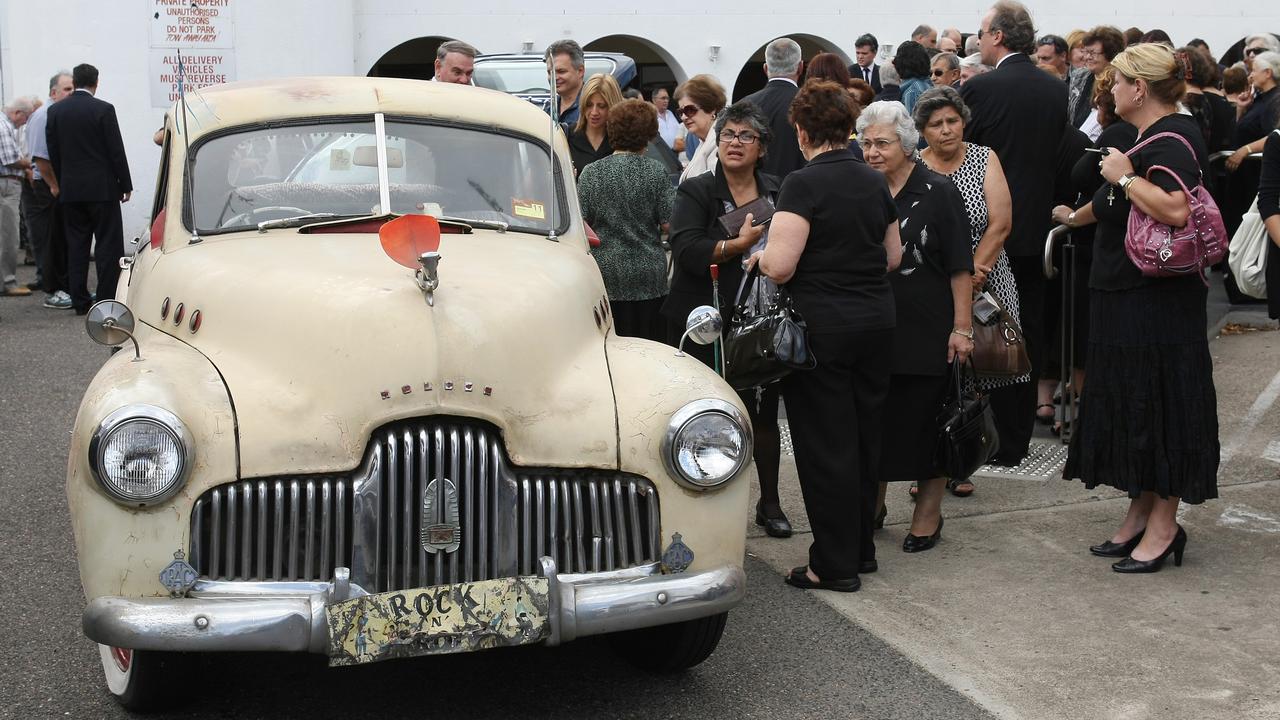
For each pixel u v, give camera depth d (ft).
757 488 21.85
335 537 12.05
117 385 12.10
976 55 28.96
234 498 11.84
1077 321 24.32
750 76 75.82
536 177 17.08
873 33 64.18
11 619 15.76
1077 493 21.22
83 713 13.21
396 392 12.13
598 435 12.64
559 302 13.93
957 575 17.49
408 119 16.92
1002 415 22.43
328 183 16.20
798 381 16.44
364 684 14.01
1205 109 28.14
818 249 16.16
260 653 14.82
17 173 42.86
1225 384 27.30
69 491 12.09
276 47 51.52
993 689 13.87
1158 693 13.73
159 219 16.76
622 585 12.16
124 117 50.47
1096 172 22.24
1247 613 15.93
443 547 12.02
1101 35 26.61
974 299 18.80
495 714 13.28
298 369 12.51
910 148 17.67
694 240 18.69
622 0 61.57
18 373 30.45
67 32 50.06
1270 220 20.07
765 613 16.14
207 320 13.53
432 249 12.94
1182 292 16.93
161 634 11.20
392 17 59.26
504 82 45.75
